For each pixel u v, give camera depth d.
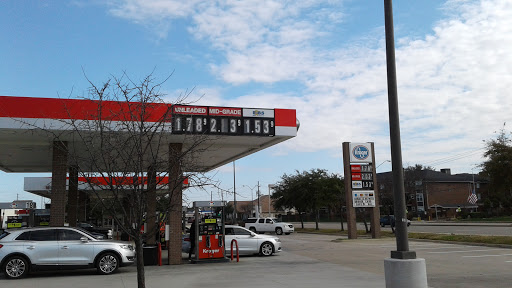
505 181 43.59
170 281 12.91
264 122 17.31
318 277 13.20
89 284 12.65
